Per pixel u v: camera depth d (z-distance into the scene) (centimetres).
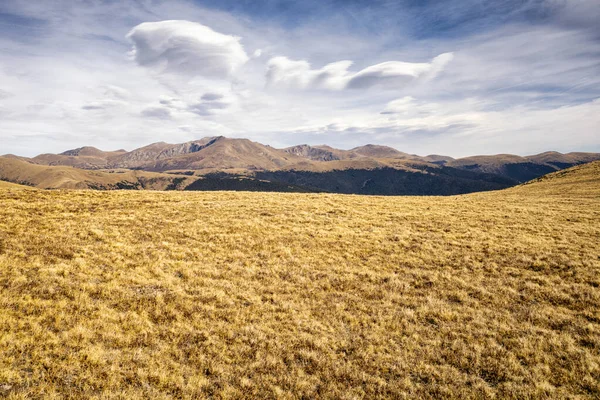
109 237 1938
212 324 1193
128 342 1039
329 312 1330
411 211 3106
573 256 1784
